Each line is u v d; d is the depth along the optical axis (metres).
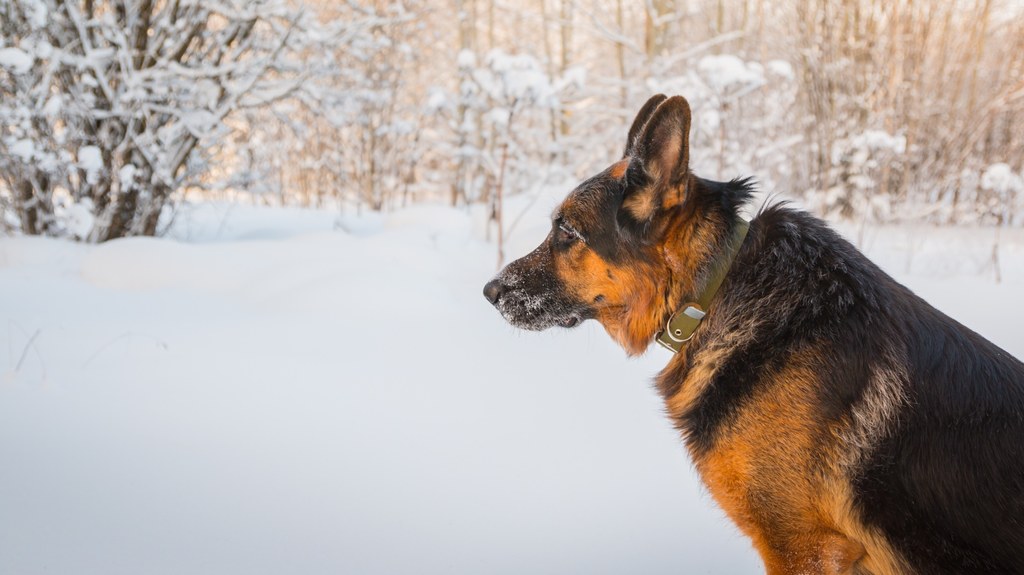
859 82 12.08
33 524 2.66
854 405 2.11
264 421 3.78
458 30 19.16
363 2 12.34
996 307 6.08
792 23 14.34
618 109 16.61
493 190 9.76
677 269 2.51
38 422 3.57
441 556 2.66
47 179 8.44
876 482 2.07
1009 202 10.20
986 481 1.99
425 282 6.67
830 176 11.65
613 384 4.54
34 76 7.67
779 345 2.23
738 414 2.24
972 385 2.09
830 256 2.33
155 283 6.73
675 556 2.71
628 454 3.51
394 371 4.66
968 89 13.47
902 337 2.16
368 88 11.20
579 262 2.71
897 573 2.08
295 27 8.41
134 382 4.25
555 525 2.89
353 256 7.44
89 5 8.31
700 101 10.03
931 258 8.70
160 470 3.18
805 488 2.15
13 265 7.39
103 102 8.23
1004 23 14.08
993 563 1.97
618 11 19.53
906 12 12.17
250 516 2.85
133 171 7.84
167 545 2.61
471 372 4.70
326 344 5.17
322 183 16.02
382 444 3.56
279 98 8.55
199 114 8.19
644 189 2.52
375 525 2.84
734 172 11.29
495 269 7.74
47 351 4.69
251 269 7.04
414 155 14.68
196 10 8.31
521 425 3.84
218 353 4.86
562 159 16.48
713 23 20.22
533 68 8.27
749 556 2.73
